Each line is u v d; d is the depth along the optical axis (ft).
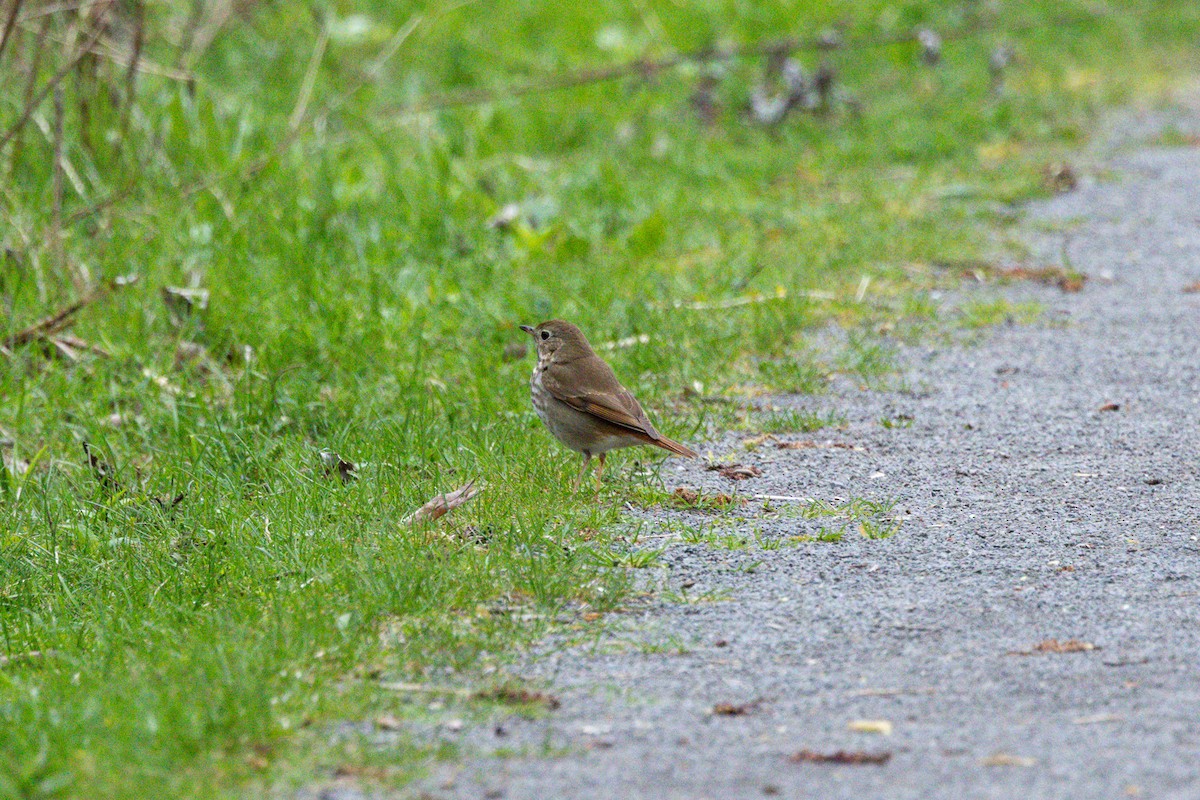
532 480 32.94
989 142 77.30
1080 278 52.29
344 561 28.22
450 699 22.72
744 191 66.03
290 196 54.65
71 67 47.14
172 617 27.04
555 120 76.18
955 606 26.43
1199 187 66.54
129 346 43.32
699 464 35.22
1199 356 43.62
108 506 33.63
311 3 87.35
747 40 97.25
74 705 22.04
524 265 53.26
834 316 48.39
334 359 43.01
